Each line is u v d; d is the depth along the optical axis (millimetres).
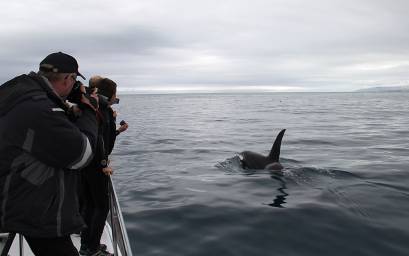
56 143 2715
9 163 2721
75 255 3176
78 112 3199
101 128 4023
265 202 8773
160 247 6391
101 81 4285
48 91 2896
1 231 2857
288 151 16828
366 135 22953
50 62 2957
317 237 6703
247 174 11812
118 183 11023
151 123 34812
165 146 19188
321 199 8961
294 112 50906
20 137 2684
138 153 16922
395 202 8734
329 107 66062
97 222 4176
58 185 2883
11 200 2773
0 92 2832
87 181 4148
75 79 3127
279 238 6680
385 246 6344
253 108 66000
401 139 20859
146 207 8570
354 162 13805
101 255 4234
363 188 9969
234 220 7598
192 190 10023
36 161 2760
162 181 11180
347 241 6543
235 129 28062
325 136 22609
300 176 11312
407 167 12703
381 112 48781
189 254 6098
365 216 7766
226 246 6371
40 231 2850
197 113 52000
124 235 3658
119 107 75188
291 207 8344
